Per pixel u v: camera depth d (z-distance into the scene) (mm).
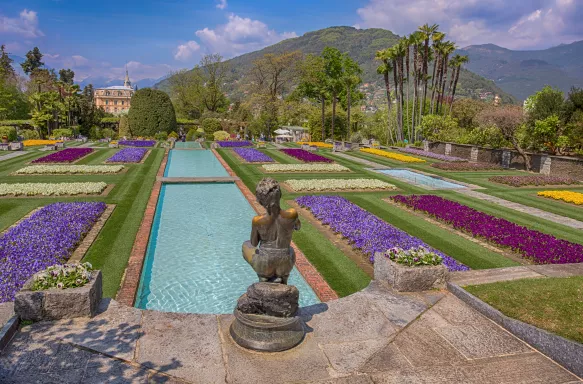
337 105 68562
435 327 5910
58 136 51625
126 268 9484
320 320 6094
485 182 24250
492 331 5816
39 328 5422
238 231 13516
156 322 5820
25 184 18281
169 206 16703
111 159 28359
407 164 31812
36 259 9141
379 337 5664
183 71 84000
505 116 30188
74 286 5785
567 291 6543
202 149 40969
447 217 14734
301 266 10000
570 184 24000
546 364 5090
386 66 50375
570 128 28938
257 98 67750
